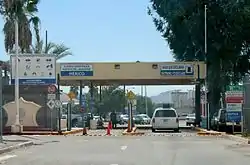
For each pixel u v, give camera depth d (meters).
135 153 22.16
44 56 43.72
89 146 26.34
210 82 56.62
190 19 58.03
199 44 58.50
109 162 18.41
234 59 57.84
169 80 58.09
